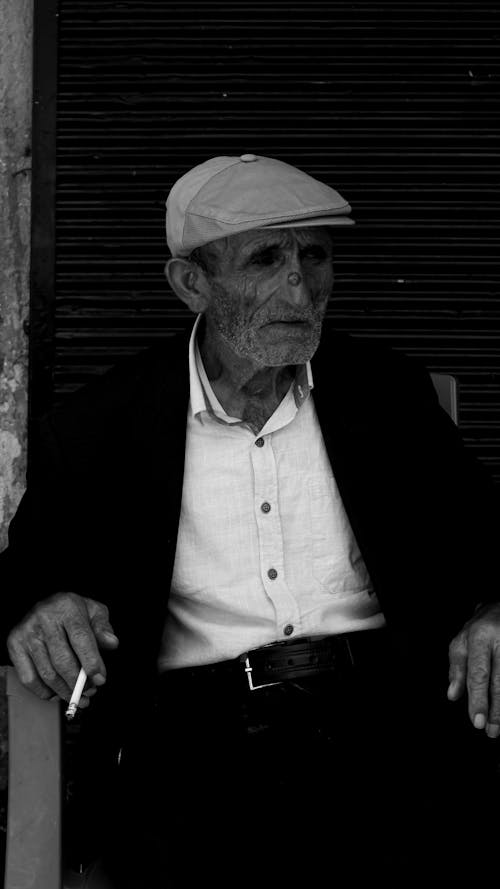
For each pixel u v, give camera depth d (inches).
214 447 93.4
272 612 91.4
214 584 92.0
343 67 127.2
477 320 126.8
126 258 125.4
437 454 96.0
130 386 96.0
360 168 126.8
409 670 89.9
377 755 87.7
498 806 87.7
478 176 127.3
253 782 87.0
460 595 92.1
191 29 126.6
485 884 85.4
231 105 126.6
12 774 81.8
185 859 85.0
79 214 125.6
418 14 127.6
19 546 93.0
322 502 93.4
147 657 90.6
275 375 92.7
